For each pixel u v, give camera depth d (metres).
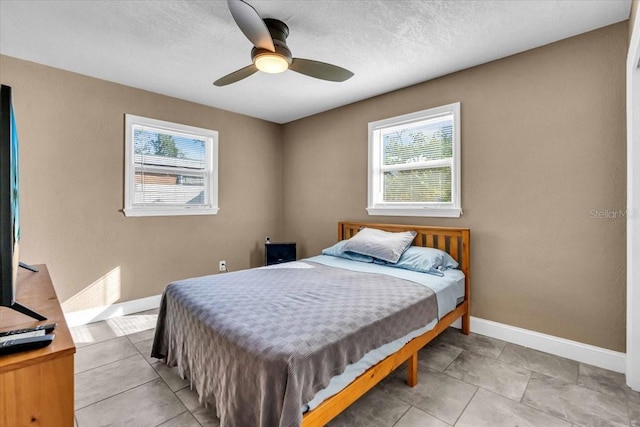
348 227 3.62
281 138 4.52
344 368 1.37
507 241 2.50
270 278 2.31
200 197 3.71
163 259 3.36
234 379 1.32
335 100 3.53
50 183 2.66
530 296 2.39
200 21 2.00
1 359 0.79
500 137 2.52
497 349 2.36
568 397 1.77
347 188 3.71
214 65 2.63
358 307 1.67
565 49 2.21
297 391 1.14
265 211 4.33
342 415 1.62
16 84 2.49
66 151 2.73
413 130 3.16
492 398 1.77
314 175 4.08
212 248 3.77
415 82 2.99
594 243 2.12
